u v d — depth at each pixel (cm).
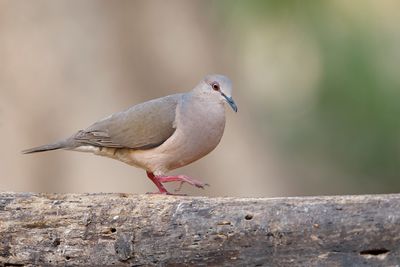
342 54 1622
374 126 1722
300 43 1670
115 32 1647
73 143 1058
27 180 1620
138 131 1020
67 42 1608
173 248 834
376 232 784
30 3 1590
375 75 1622
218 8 1691
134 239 841
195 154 1034
